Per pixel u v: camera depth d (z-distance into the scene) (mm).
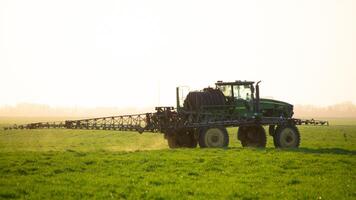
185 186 20922
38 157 29062
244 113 36000
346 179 22875
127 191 19859
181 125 34594
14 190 19906
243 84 36250
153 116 35344
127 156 29625
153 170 24906
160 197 18828
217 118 35219
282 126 36438
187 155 29734
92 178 22516
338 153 33094
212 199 18672
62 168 25000
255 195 19406
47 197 18797
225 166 26078
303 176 23656
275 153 31125
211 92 35906
